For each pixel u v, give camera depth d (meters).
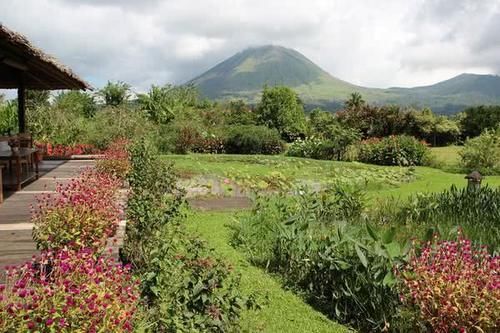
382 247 3.63
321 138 19.59
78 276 2.62
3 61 8.34
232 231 6.55
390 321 3.52
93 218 4.12
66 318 2.27
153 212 4.83
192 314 2.86
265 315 3.93
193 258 3.80
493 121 25.52
